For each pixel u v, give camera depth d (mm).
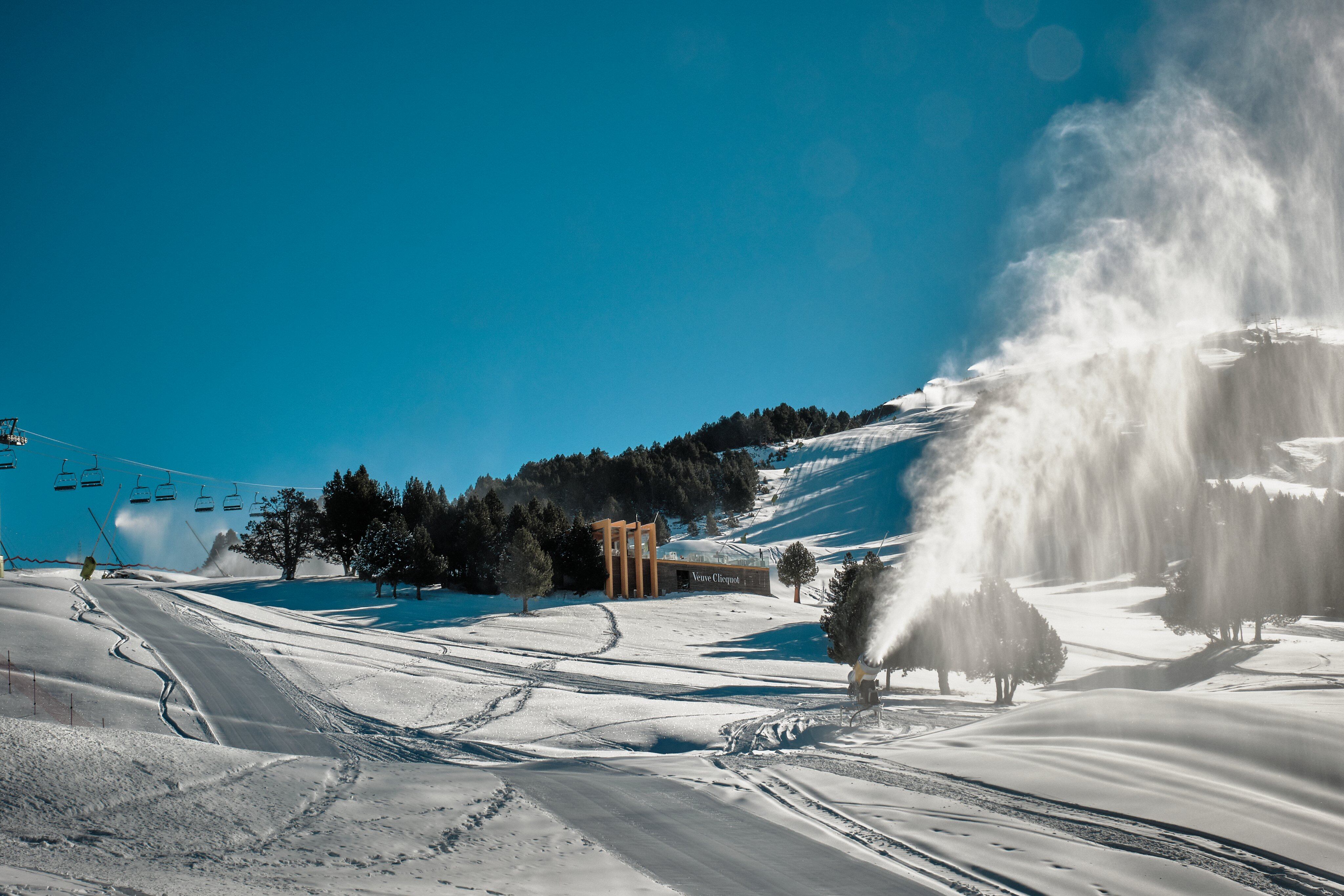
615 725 29281
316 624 64188
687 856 11328
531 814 13602
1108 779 13977
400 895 9188
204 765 15492
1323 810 12008
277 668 39688
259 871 9898
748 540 169000
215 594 86562
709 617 74250
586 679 43281
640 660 52094
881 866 10789
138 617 54281
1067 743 16609
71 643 40344
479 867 10648
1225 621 49531
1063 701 20297
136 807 12414
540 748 25656
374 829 12328
